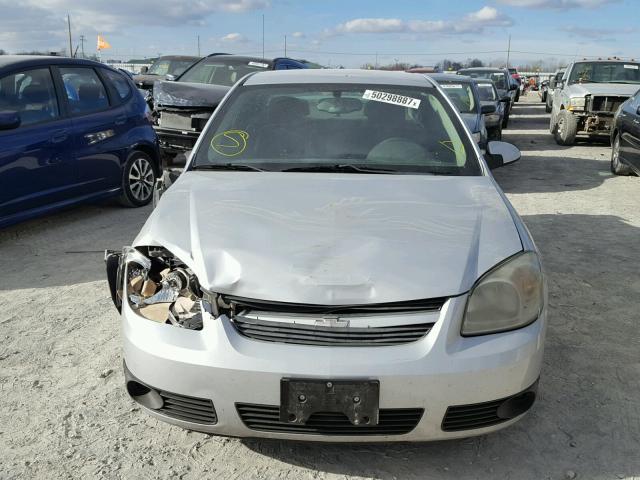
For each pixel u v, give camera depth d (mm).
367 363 2070
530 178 9047
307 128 3430
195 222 2525
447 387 2109
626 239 5754
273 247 2309
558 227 6203
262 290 2174
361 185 2906
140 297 2408
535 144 13172
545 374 3174
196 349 2168
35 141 5316
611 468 2436
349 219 2508
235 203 2680
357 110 3541
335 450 2531
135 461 2465
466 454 2516
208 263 2289
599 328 3756
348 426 2158
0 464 2434
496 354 2160
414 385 2086
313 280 2168
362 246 2303
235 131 3447
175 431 2666
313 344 2125
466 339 2178
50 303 4102
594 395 2977
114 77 6594
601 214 6785
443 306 2168
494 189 2971
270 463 2453
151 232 2551
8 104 5191
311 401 2084
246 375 2102
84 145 5871
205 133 3469
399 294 2148
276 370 2082
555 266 4941
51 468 2416
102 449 2541
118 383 3059
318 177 3031
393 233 2395
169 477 2373
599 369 3236
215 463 2455
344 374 2062
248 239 2367
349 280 2166
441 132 3412
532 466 2445
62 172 5621
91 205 6949
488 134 10469
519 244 2430
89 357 3330
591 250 5391
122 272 2678
